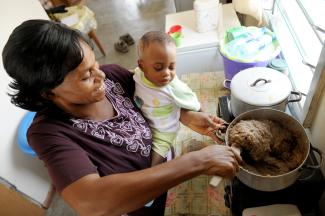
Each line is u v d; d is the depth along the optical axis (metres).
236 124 0.78
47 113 0.65
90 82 0.62
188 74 1.51
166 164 0.55
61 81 0.57
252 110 0.82
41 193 1.78
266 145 0.72
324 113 0.84
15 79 0.57
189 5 2.27
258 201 0.78
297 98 0.98
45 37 0.53
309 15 0.98
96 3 4.00
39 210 1.72
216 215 0.89
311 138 0.96
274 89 0.91
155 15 3.41
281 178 0.66
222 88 1.36
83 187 0.54
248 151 0.72
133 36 3.12
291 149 0.75
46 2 2.73
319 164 0.76
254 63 1.18
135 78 0.94
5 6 1.68
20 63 0.53
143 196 0.53
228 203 0.89
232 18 1.66
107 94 0.80
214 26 1.63
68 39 0.55
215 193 0.94
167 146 0.95
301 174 0.75
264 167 0.73
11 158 1.61
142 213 0.93
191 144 1.10
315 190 0.76
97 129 0.71
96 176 0.57
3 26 1.65
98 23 3.52
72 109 0.68
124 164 0.73
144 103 0.94
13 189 1.56
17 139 1.66
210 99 1.32
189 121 0.97
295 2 1.19
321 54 0.78
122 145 0.74
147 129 0.87
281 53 1.25
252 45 1.25
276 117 0.81
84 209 0.53
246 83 0.95
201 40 1.56
